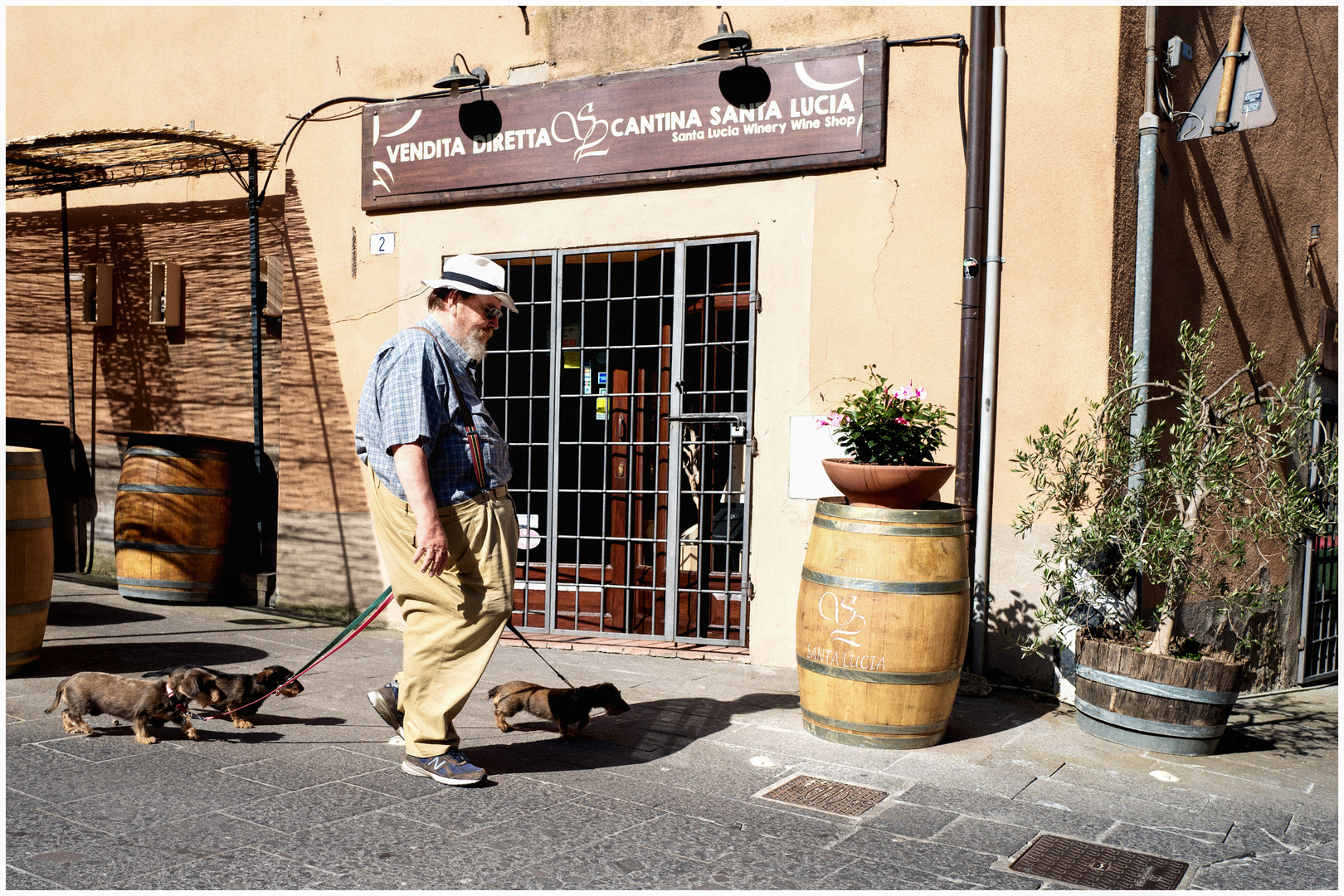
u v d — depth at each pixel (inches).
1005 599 215.8
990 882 122.6
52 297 361.1
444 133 271.7
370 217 285.7
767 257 238.5
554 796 147.4
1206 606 226.4
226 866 118.0
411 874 117.8
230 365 325.1
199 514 297.4
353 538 287.4
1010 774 163.9
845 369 231.0
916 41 222.4
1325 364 282.7
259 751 163.9
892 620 170.4
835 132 228.7
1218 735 180.2
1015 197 215.6
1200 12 230.7
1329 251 286.8
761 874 122.1
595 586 269.0
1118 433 192.4
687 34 246.7
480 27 271.9
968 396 215.9
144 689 164.2
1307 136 274.8
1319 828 145.9
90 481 353.4
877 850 131.0
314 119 293.6
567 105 256.5
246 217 322.0
